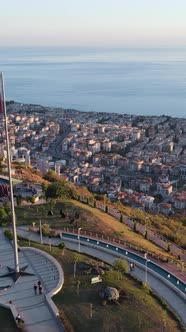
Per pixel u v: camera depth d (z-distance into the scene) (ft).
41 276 182.09
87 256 205.98
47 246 212.64
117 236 237.25
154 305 164.14
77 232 236.43
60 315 153.28
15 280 177.88
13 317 153.48
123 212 319.47
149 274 192.54
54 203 274.98
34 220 248.52
